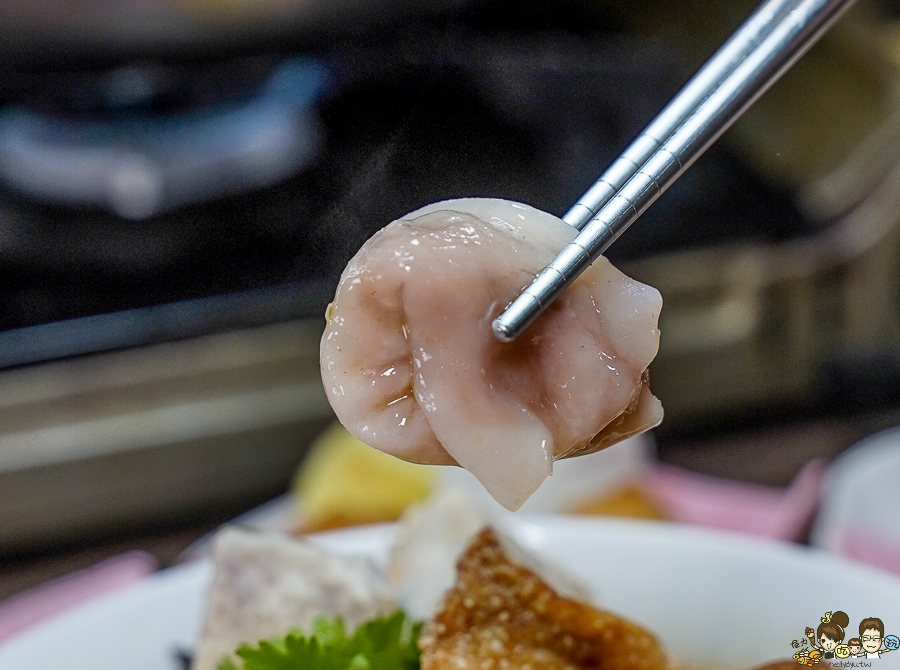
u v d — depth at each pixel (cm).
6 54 48
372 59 48
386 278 13
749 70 12
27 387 46
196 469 47
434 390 13
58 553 42
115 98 50
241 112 51
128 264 49
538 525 22
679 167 12
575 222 13
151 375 47
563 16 55
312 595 20
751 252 53
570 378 13
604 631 17
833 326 55
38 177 50
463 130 44
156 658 20
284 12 49
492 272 13
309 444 48
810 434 44
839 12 13
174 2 48
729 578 20
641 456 33
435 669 17
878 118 57
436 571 21
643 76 53
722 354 52
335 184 45
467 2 51
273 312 49
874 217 55
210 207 49
